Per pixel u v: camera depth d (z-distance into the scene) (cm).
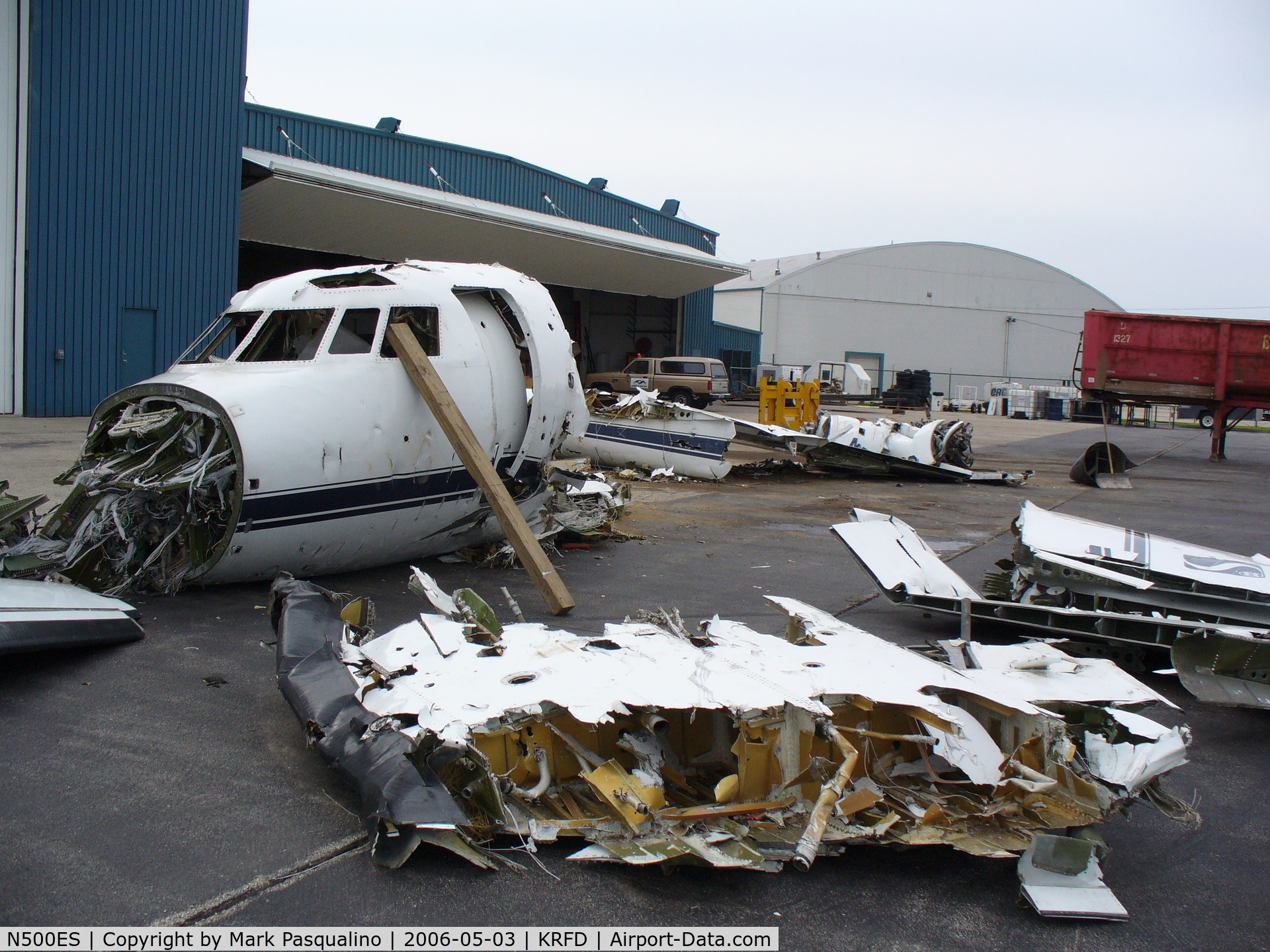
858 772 378
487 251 2817
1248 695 514
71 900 311
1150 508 1429
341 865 339
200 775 407
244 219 2377
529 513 874
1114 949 316
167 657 554
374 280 750
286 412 643
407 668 413
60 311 1845
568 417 862
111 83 1873
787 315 5859
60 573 663
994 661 488
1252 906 349
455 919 309
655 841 335
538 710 365
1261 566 673
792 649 447
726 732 407
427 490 737
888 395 4712
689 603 745
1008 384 5491
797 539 1059
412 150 2694
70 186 1839
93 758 420
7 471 1137
